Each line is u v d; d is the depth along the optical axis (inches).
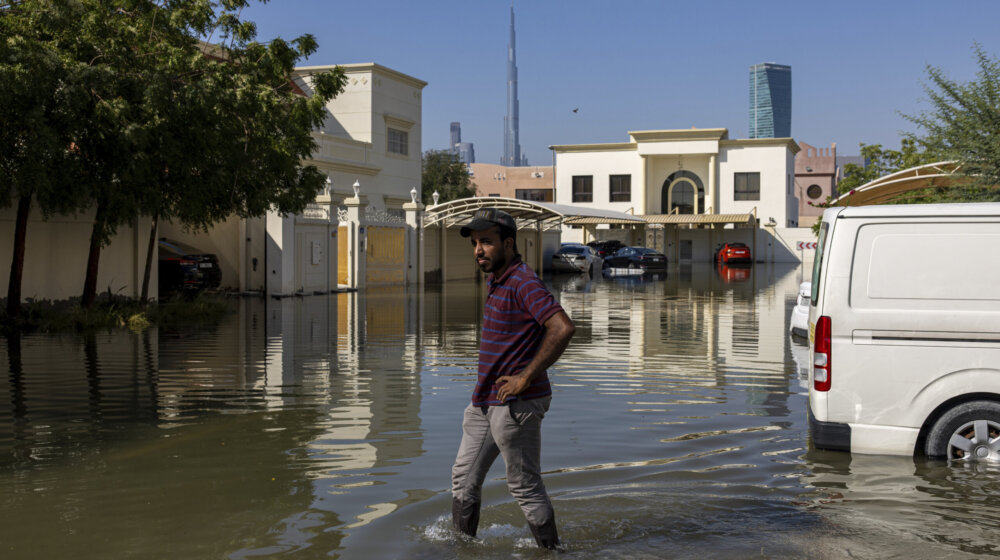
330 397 344.2
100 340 534.9
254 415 309.0
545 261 1759.4
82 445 264.5
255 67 641.0
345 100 1510.8
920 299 238.7
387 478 229.0
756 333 590.2
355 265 1076.5
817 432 247.9
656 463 243.1
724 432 283.0
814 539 181.9
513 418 173.0
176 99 563.8
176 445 264.7
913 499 208.2
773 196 2418.8
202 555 173.0
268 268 928.9
